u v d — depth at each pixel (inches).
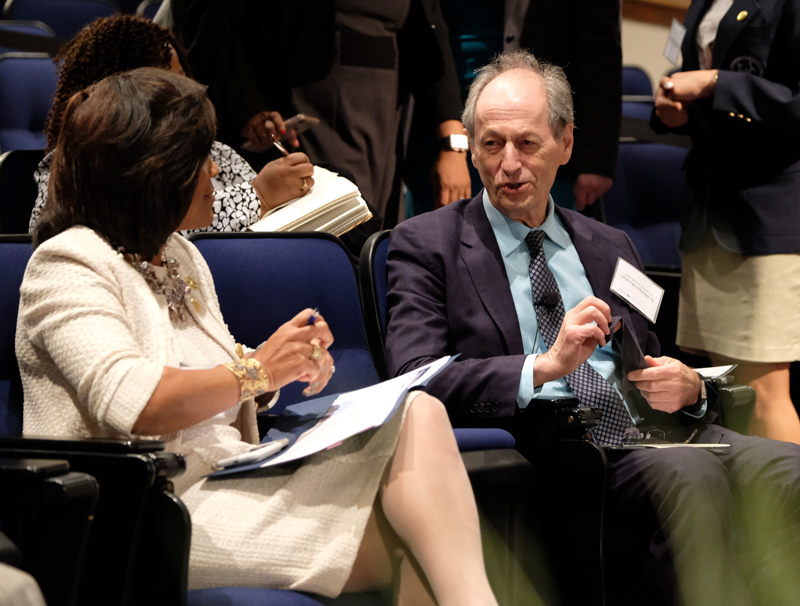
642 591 146.6
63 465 87.2
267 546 103.3
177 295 119.0
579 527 134.3
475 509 104.8
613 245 167.2
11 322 124.6
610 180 239.1
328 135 212.4
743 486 143.9
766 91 210.4
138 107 107.2
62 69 140.1
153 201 108.2
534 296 154.7
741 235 219.5
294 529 104.3
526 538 138.1
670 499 133.0
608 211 259.4
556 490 136.5
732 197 221.6
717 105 215.8
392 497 103.3
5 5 331.6
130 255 112.7
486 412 139.0
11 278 125.6
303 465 109.3
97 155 106.9
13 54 234.7
